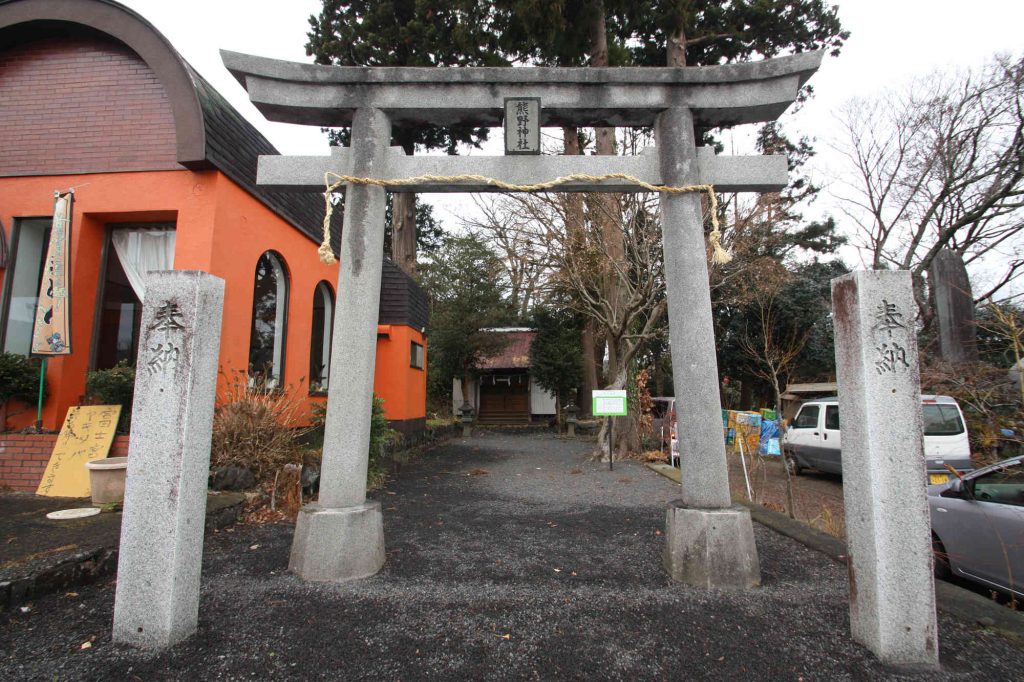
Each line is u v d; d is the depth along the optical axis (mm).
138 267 6609
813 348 15781
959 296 9555
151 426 2791
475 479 8367
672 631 2961
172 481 2754
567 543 4637
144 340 2838
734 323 16781
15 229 6398
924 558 2664
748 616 3154
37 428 5777
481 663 2611
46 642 2740
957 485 4414
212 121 6094
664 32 10562
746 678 2498
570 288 12883
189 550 2826
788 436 10570
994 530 3900
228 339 6344
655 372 23203
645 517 5684
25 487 5535
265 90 4082
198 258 6031
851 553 2881
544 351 20078
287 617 3076
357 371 3912
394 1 12844
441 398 22609
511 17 11109
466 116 4324
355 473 3854
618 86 4164
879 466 2717
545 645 2795
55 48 6562
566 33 11172
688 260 3998
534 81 4148
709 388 3865
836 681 2480
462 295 20297
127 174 6277
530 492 7219
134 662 2559
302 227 8320
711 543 3609
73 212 6250
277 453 5742
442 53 12938
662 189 4020
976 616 3158
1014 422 7141
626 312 10242
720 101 4160
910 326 2777
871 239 12484
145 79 6402
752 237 10508
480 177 4113
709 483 3801
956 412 7656
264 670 2521
